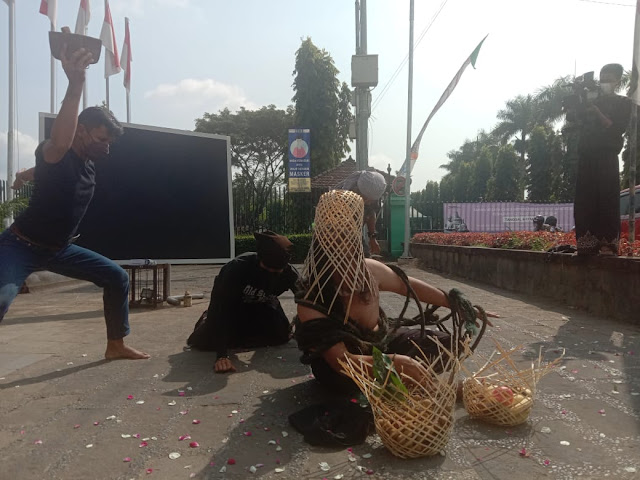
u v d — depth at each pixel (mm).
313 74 23766
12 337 4637
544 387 3014
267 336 4172
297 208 16844
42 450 2236
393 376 2141
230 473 2014
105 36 14742
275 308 4148
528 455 2131
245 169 39031
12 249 3020
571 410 2639
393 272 2881
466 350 2523
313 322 2562
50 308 6426
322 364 2830
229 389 3092
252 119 37219
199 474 2006
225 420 2580
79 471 2039
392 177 19203
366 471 2008
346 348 2572
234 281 3584
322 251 2582
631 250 5523
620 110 5496
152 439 2344
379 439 2322
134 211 6695
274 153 38750
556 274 6738
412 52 16266
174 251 6922
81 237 6367
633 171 5918
